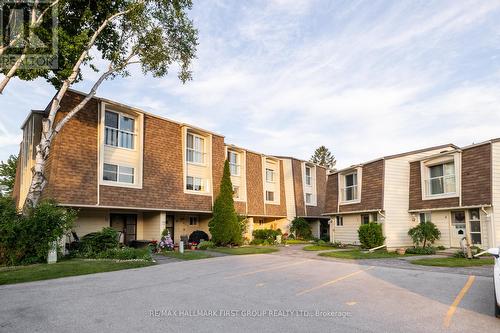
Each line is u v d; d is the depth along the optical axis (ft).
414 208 71.67
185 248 77.41
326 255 62.13
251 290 30.27
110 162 65.31
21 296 27.48
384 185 72.08
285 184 119.96
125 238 74.28
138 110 69.56
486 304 25.03
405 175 74.64
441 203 65.72
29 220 45.75
